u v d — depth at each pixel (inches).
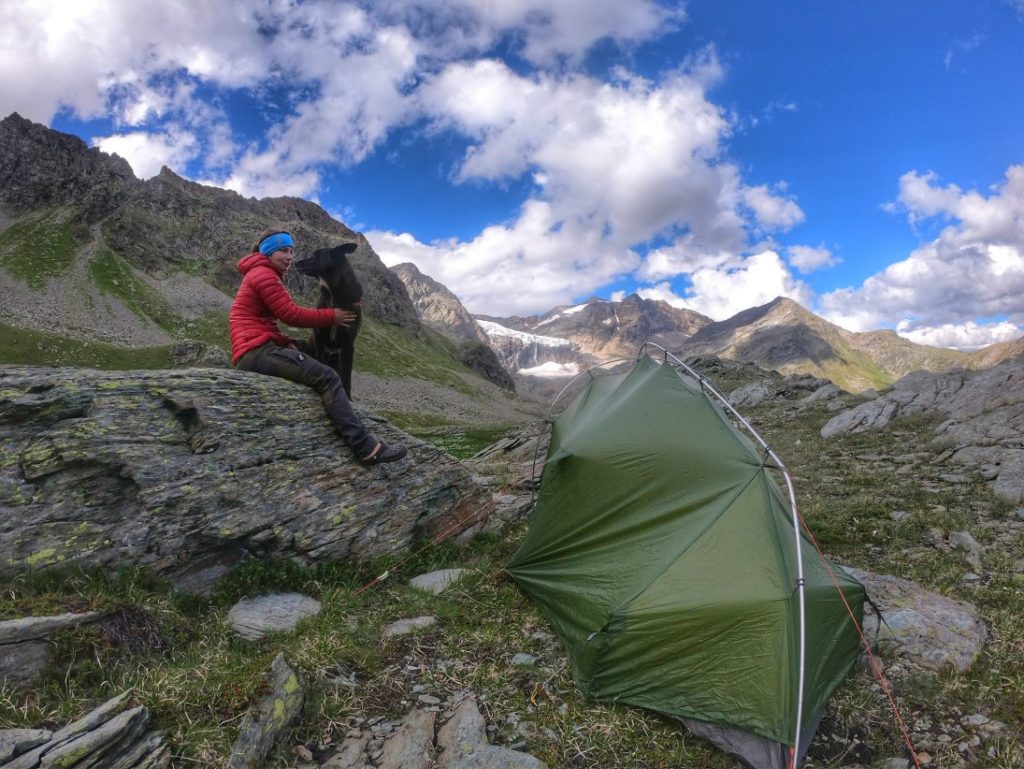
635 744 88.1
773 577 100.1
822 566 113.2
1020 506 185.3
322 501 133.9
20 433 106.7
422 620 117.3
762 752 87.0
